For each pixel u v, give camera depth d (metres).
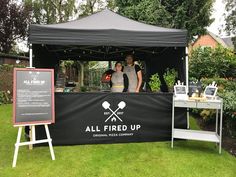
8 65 11.38
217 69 8.88
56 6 22.00
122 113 5.17
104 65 16.50
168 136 5.34
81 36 4.78
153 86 6.13
